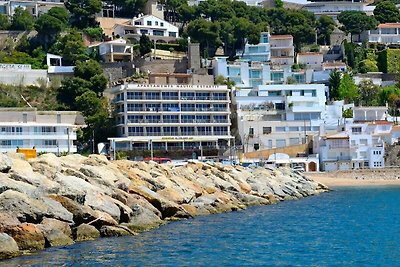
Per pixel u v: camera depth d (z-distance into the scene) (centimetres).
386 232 6944
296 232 6906
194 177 9712
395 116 19225
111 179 7212
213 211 8481
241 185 10344
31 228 5334
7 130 14438
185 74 19288
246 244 6097
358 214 8675
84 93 17862
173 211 7631
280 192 11119
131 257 5316
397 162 17012
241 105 18538
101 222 6081
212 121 17938
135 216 6738
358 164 16988
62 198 5844
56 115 16650
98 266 4962
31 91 18488
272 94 19012
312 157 17012
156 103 17450
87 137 17225
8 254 5059
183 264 5138
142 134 17225
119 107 17700
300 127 18138
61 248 5469
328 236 6650
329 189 13550
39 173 6153
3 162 5888
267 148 17825
